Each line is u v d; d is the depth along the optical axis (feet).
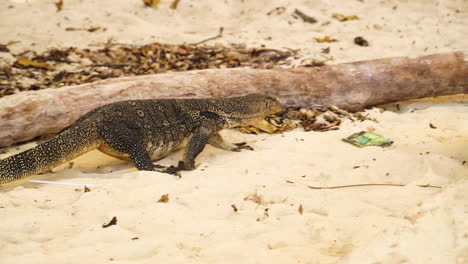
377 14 57.00
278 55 44.27
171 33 50.78
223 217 20.27
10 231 18.83
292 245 18.24
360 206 20.79
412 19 55.36
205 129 26.53
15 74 37.52
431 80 34.12
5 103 27.61
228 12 57.57
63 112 28.55
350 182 23.30
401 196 21.59
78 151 23.89
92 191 22.13
